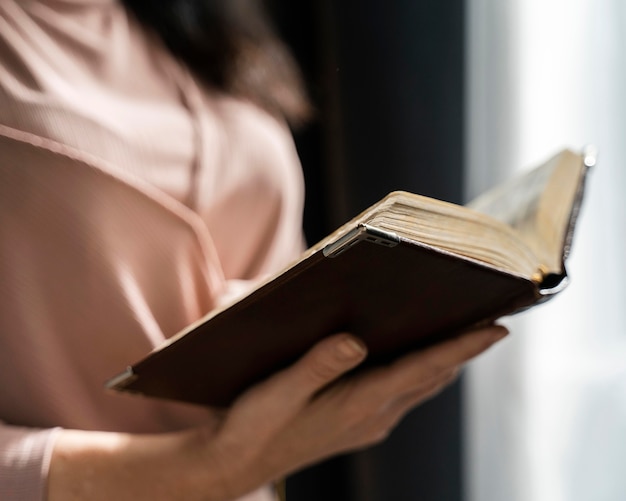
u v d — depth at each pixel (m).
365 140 1.15
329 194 1.24
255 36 0.93
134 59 0.80
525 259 0.54
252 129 0.85
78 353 0.70
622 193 1.02
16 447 0.62
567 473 1.07
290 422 0.63
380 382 0.61
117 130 0.72
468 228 0.50
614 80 1.02
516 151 1.06
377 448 1.18
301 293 0.48
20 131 0.66
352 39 1.15
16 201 0.66
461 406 1.12
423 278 0.49
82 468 0.61
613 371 1.04
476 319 0.59
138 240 0.72
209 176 0.78
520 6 1.05
